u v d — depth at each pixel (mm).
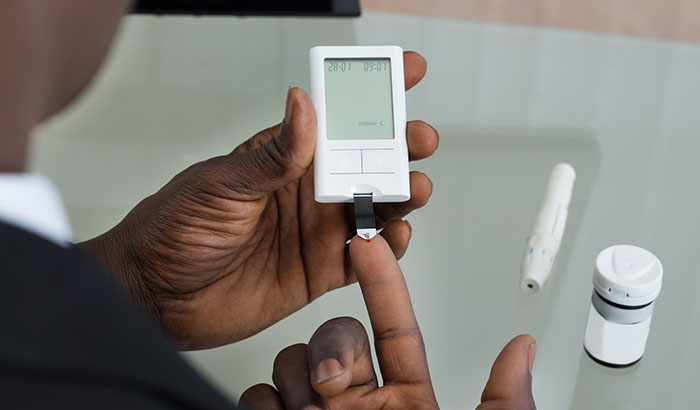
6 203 293
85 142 872
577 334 791
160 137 879
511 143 883
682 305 800
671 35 1061
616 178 866
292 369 692
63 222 313
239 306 780
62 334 270
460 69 934
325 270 789
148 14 948
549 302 805
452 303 805
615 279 733
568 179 847
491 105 910
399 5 1030
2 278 268
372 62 748
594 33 978
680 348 781
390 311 675
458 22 973
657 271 735
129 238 755
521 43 959
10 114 289
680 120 906
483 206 849
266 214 774
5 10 275
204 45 939
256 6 950
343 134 737
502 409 649
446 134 887
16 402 255
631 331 751
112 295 295
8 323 263
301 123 691
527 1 1095
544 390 773
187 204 736
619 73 939
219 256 752
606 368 773
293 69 928
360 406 680
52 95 327
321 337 681
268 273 783
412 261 821
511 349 667
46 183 311
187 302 772
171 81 913
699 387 768
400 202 764
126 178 854
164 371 286
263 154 714
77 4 305
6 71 281
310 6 954
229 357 783
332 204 778
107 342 278
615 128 897
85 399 262
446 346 788
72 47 316
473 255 825
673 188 863
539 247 807
